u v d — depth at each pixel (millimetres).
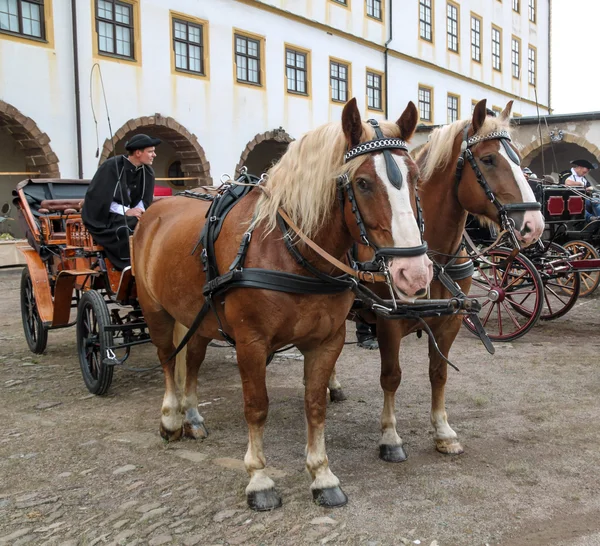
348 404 4949
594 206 8805
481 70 30469
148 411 4875
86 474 3703
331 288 3008
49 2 13633
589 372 5625
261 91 18875
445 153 3803
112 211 5270
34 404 5090
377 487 3424
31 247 6734
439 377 3877
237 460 3852
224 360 6480
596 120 18641
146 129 16562
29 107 13391
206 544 2873
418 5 25703
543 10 36031
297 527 2992
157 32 15906
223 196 3492
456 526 2990
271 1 19000
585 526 2977
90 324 5434
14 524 3123
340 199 2797
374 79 23734
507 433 4211
